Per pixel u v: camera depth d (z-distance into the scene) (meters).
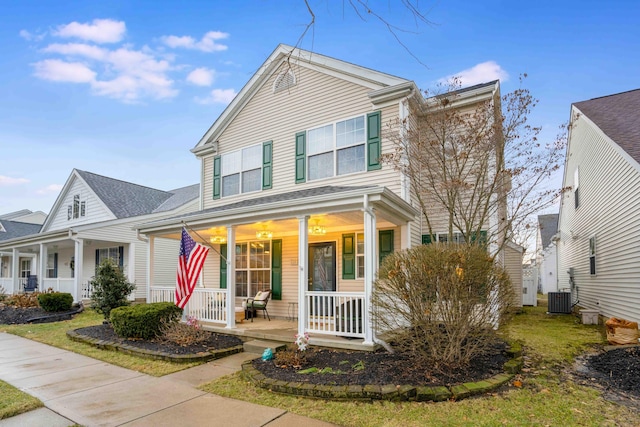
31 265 23.67
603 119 10.58
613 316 9.95
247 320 10.08
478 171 8.58
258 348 7.10
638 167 7.91
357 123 9.70
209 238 11.33
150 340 7.82
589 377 5.30
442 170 8.75
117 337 8.23
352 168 9.65
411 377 4.93
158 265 17.77
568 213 16.44
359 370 5.30
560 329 9.31
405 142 8.79
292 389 4.77
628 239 8.73
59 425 4.03
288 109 11.00
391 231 9.09
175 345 7.36
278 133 11.13
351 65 9.84
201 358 6.57
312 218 8.23
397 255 5.63
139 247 17.08
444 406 4.25
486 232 9.05
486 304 5.29
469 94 9.06
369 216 6.67
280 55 11.25
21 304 13.97
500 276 5.43
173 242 18.59
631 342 7.16
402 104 9.04
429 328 5.23
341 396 4.53
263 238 10.77
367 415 4.10
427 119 9.27
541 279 26.52
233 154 12.19
